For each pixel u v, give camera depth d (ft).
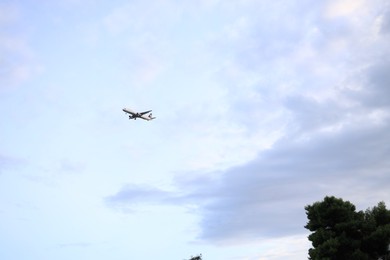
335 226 164.04
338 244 156.46
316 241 163.22
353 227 161.68
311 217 171.22
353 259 155.74
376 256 164.55
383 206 172.76
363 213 169.99
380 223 170.30
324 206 167.43
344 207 165.37
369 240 160.97
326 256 156.87
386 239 159.02
